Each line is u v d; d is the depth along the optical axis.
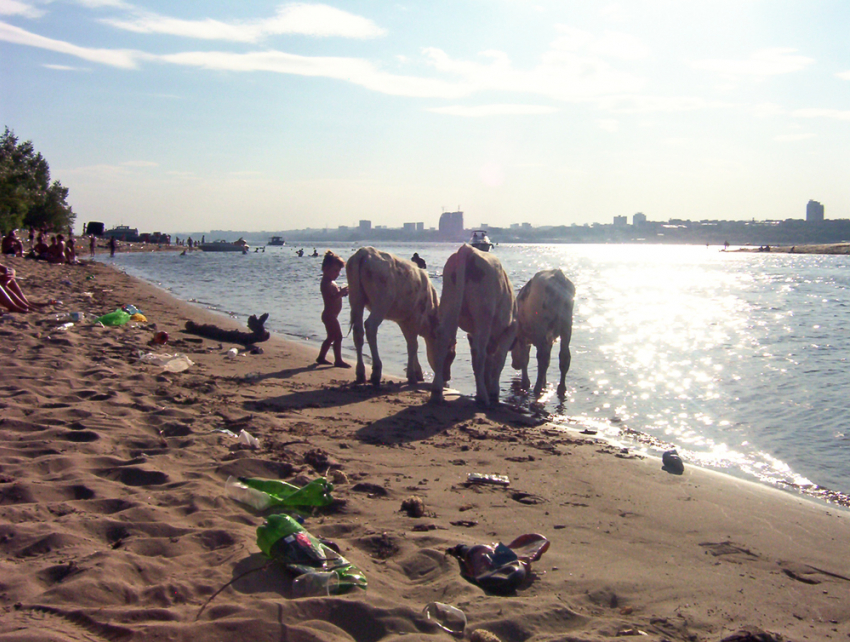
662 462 7.30
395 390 10.92
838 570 4.73
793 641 3.65
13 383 8.50
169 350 12.87
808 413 9.64
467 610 3.68
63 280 27.80
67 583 3.55
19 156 82.25
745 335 17.66
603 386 11.76
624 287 38.31
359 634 3.39
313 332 18.33
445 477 6.39
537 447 7.75
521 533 5.09
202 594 3.69
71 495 5.09
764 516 5.83
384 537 4.68
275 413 8.48
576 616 3.76
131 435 6.71
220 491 5.33
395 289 11.08
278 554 4.05
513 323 10.51
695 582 4.39
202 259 78.25
